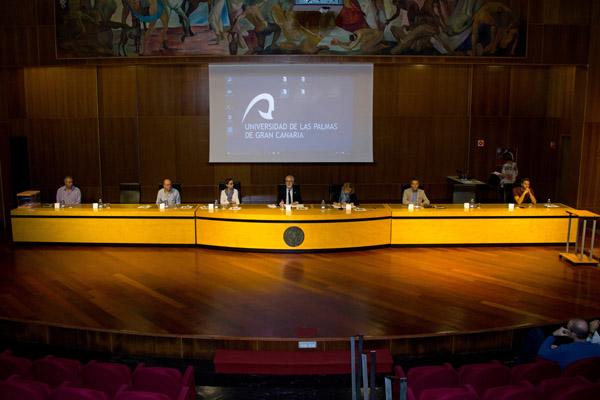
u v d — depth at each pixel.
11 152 13.80
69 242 10.22
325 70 13.34
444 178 14.33
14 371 5.09
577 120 11.94
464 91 14.09
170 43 11.46
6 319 6.86
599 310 7.16
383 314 7.07
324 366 6.21
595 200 11.94
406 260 9.39
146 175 14.09
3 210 12.23
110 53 11.50
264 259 9.41
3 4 11.52
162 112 13.90
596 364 4.92
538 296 7.68
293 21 11.38
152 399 4.16
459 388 4.46
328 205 10.44
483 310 7.19
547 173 14.35
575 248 9.57
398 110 14.09
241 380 6.18
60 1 11.37
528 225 10.23
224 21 11.39
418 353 6.48
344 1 11.32
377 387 6.00
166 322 6.82
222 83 13.38
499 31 11.46
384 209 10.08
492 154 14.30
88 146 13.82
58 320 6.84
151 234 10.09
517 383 4.78
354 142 13.56
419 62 11.59
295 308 7.27
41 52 11.59
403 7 11.35
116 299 7.56
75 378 5.05
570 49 11.56
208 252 9.84
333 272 8.73
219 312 7.14
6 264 9.12
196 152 14.03
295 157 13.61
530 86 14.12
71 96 13.66
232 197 10.40
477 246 10.22
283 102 13.42
